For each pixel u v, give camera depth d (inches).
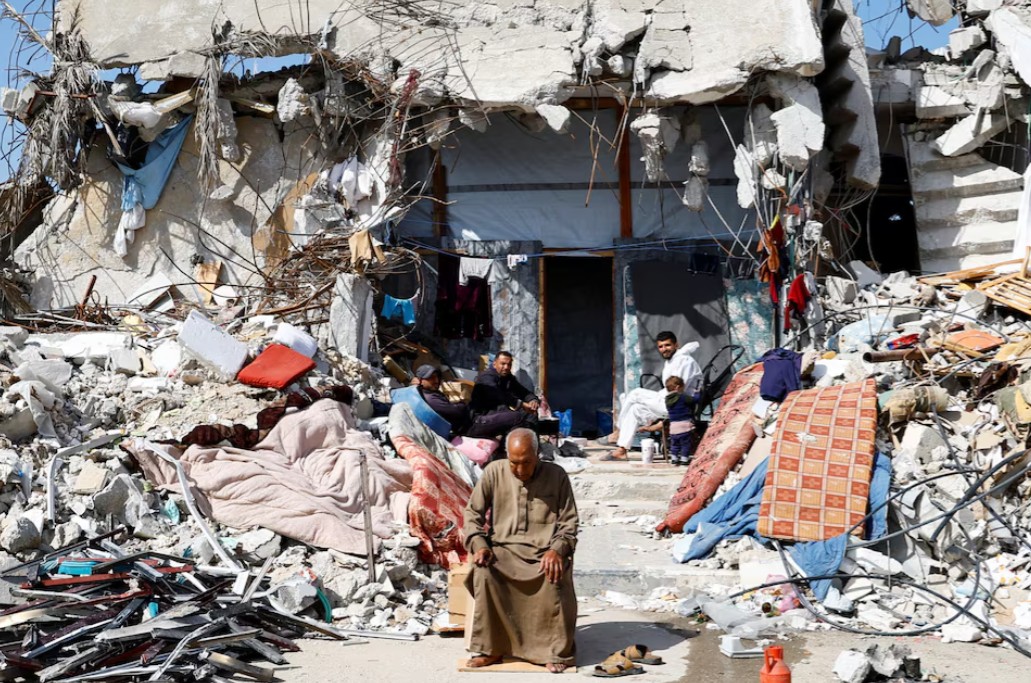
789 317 524.4
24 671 258.2
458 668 270.2
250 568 340.8
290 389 439.8
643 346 568.7
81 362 468.1
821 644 299.9
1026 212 559.8
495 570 272.4
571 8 548.1
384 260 503.2
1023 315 490.6
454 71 548.4
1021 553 348.2
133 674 257.0
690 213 581.6
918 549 356.8
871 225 653.9
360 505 371.9
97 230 592.7
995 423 399.9
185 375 446.9
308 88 573.6
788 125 528.4
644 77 534.9
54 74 576.1
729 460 424.2
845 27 574.2
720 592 350.0
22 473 353.4
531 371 578.6
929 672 265.7
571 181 587.5
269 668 267.0
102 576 304.0
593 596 358.9
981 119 582.9
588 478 456.4
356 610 322.7
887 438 405.4
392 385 525.7
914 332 491.8
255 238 583.5
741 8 533.0
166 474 366.3
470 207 590.6
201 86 564.1
